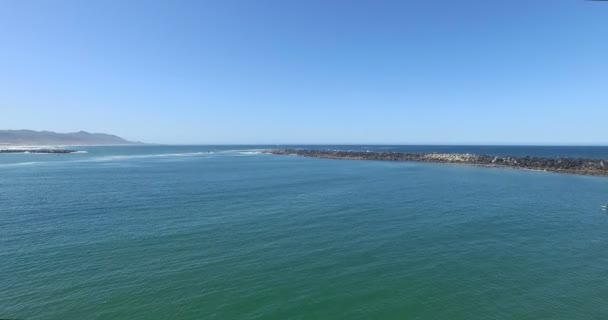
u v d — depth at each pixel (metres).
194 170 62.91
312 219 24.95
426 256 17.61
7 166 69.94
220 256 17.48
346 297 13.38
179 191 37.44
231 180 47.47
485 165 72.81
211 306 12.70
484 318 11.95
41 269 15.75
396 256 17.59
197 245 19.12
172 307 12.62
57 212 26.92
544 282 14.66
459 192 37.03
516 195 35.22
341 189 39.06
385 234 21.33
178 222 23.98
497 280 14.84
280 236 20.83
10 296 13.32
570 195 35.16
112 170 62.31
